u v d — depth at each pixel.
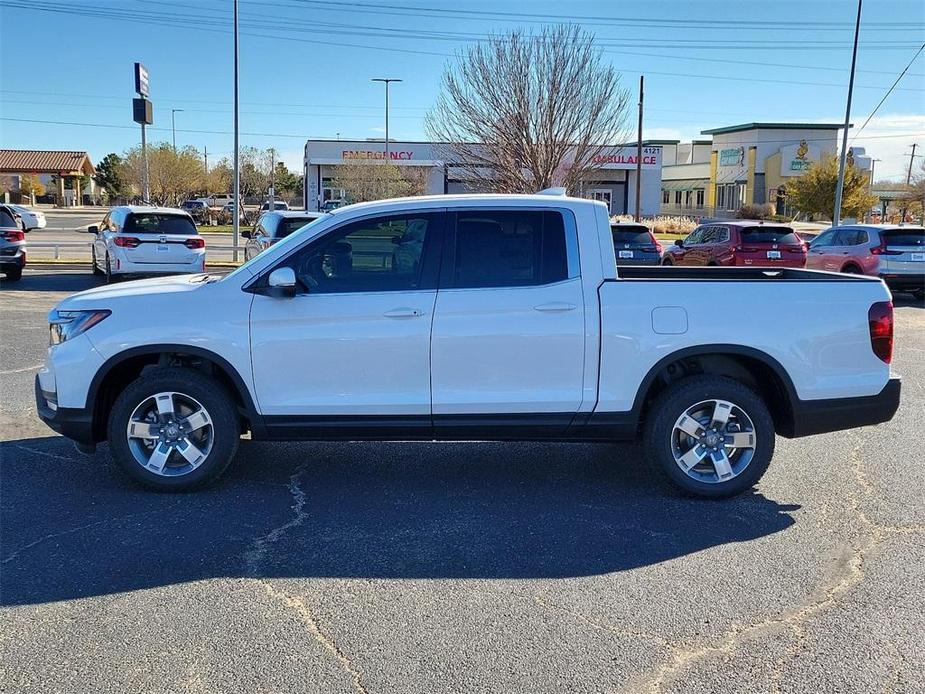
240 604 3.90
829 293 5.33
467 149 29.88
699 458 5.39
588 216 5.35
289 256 5.34
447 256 5.32
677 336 5.24
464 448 6.62
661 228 47.34
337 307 5.23
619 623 3.75
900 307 16.91
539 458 6.38
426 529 4.88
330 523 4.96
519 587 4.11
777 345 5.28
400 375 5.26
